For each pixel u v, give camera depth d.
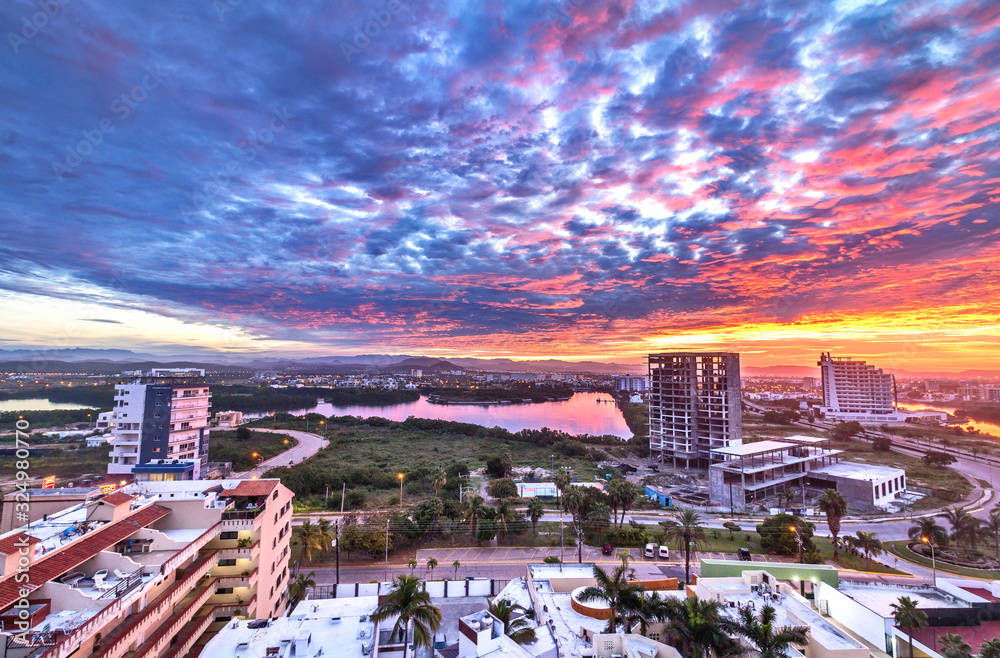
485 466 139.25
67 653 27.14
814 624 39.44
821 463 125.25
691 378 140.75
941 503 103.50
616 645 38.94
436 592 54.66
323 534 70.00
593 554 71.69
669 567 66.50
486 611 41.84
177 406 110.94
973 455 143.50
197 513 46.69
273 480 55.09
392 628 40.59
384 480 115.75
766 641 33.75
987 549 76.19
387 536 70.38
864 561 71.44
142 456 106.25
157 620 37.09
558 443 167.62
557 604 49.16
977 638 38.12
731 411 132.12
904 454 147.75
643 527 80.69
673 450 143.38
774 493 110.69
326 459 145.12
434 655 38.16
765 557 71.69
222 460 133.00
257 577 47.50
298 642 35.88
